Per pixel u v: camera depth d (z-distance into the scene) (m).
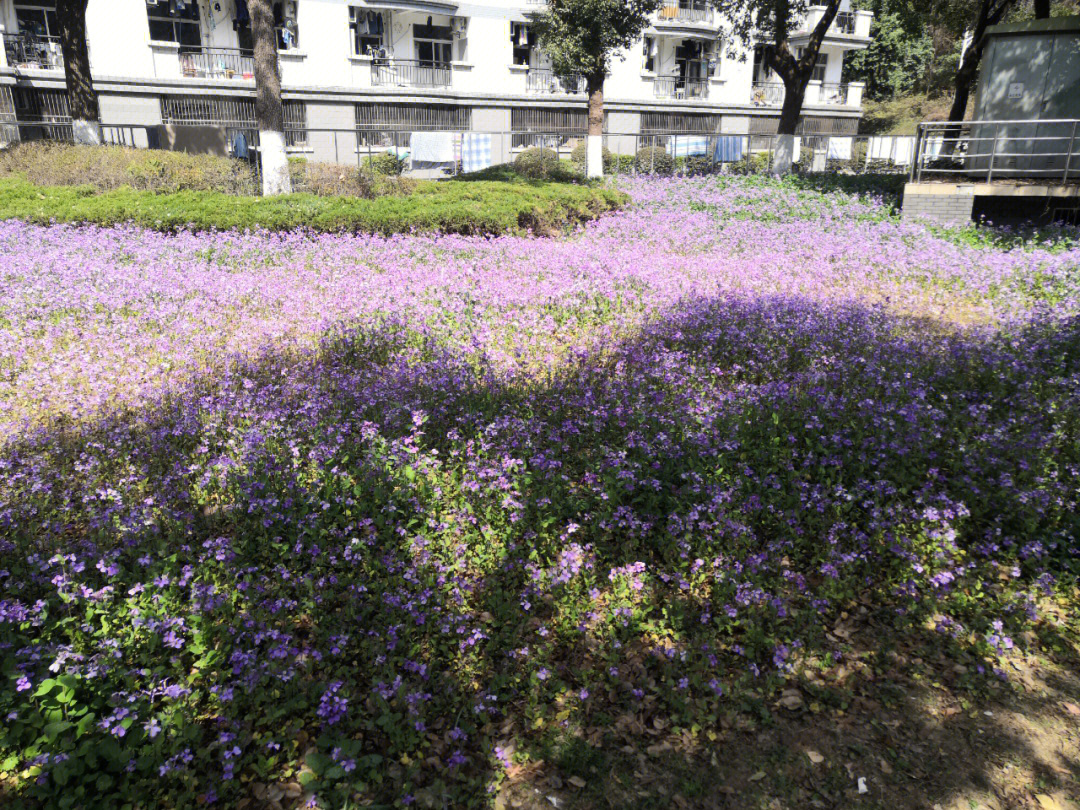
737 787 3.19
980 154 16.05
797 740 3.41
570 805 3.09
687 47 37.94
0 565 4.19
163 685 3.40
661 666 3.81
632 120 36.06
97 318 8.53
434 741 3.35
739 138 29.52
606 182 22.56
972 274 11.45
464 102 31.62
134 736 3.12
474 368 7.21
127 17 25.05
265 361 7.49
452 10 30.59
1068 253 12.45
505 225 14.59
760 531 4.87
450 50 32.25
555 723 3.44
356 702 3.50
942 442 5.78
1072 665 3.87
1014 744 3.39
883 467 5.29
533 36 33.50
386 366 7.50
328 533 4.54
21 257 10.52
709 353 7.90
